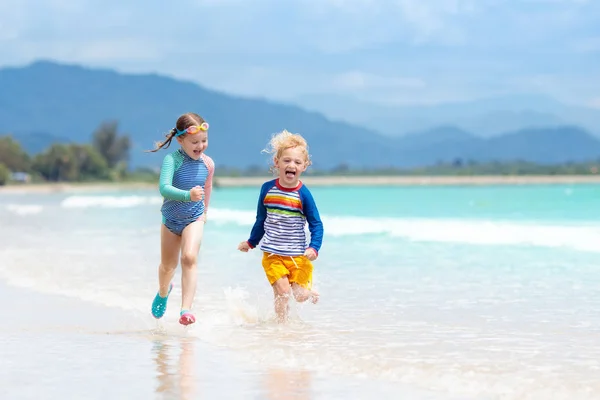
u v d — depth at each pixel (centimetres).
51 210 3381
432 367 515
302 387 478
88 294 880
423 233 1572
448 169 15975
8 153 13488
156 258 1240
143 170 16238
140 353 578
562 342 591
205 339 630
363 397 455
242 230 1836
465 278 964
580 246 1273
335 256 1240
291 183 707
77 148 13875
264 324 686
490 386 470
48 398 458
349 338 616
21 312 772
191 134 678
